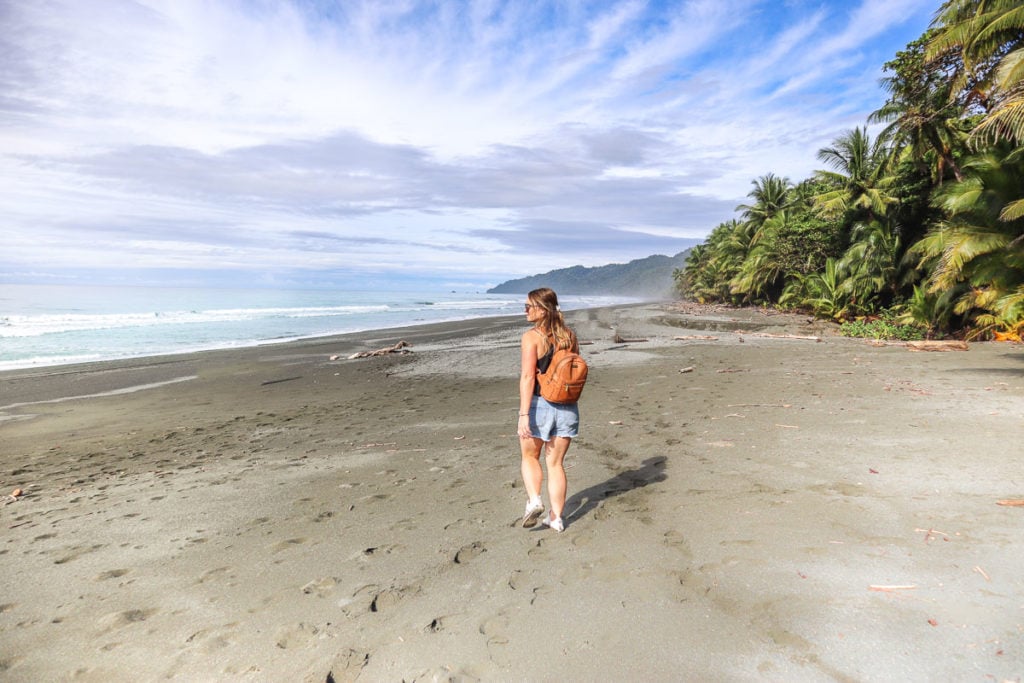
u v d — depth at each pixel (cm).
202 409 1041
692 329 2727
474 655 227
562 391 336
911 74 1933
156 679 224
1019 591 243
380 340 2533
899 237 2484
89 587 311
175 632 259
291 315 4831
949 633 217
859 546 296
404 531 367
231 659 235
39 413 1051
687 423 648
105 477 576
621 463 496
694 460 487
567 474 473
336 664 227
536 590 277
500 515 387
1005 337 1467
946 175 2098
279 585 300
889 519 328
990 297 1477
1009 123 1116
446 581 293
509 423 736
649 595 264
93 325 3331
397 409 916
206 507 443
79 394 1255
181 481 534
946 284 1429
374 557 329
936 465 425
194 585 306
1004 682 187
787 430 578
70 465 649
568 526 357
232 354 2000
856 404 699
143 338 2666
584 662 217
